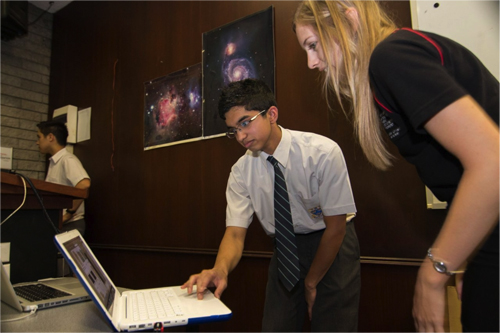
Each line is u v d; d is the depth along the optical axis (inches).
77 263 27.8
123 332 26.0
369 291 63.9
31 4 135.1
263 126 43.1
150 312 29.1
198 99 92.0
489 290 19.3
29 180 47.3
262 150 47.8
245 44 83.5
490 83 22.0
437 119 19.1
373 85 23.7
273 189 49.6
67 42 135.0
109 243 110.0
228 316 28.7
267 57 79.2
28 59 132.3
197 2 96.0
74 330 27.6
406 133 23.5
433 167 22.8
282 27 78.4
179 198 94.1
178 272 92.7
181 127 95.1
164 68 102.0
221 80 87.3
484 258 19.7
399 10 62.8
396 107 22.9
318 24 28.7
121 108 112.6
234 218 50.4
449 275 19.4
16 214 48.8
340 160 45.7
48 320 30.1
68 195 55.7
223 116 43.7
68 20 135.6
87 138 121.5
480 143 17.7
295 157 47.1
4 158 76.2
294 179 47.8
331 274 47.5
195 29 95.6
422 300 20.9
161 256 96.7
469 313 20.4
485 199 17.4
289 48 76.7
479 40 52.1
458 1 54.4
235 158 83.6
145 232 101.1
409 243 60.4
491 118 20.8
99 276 32.5
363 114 26.8
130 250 103.5
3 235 46.9
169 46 101.3
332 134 69.2
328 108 70.0
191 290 35.4
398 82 20.7
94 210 116.0
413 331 59.1
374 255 63.7
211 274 36.9
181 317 27.5
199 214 89.4
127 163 108.6
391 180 62.7
